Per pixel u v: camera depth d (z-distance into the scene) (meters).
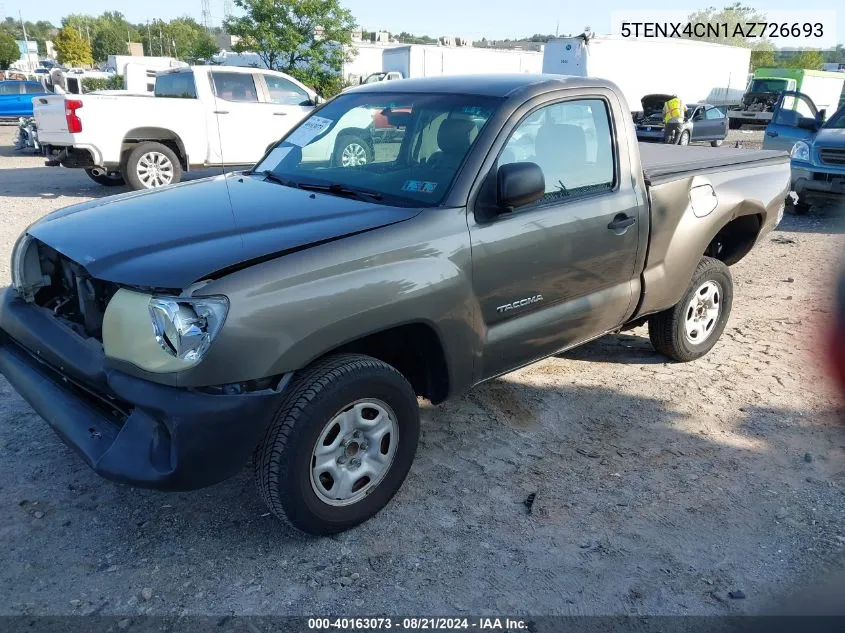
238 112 11.70
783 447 3.92
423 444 3.83
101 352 2.82
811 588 2.85
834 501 3.43
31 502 3.22
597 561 2.97
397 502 3.33
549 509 3.31
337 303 2.77
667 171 4.32
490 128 3.40
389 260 2.95
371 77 25.48
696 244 4.48
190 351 2.51
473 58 29.75
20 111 23.84
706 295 4.90
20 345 3.40
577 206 3.69
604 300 4.00
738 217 5.09
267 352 2.61
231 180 3.93
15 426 3.86
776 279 7.17
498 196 3.22
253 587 2.77
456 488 3.46
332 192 3.57
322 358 2.91
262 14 24.22
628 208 3.96
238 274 2.60
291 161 4.05
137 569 2.84
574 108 3.78
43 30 148.12
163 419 2.56
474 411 4.21
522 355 3.65
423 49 28.00
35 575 2.79
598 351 5.22
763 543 3.12
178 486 2.58
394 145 3.70
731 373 4.88
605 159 3.92
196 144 11.41
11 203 10.45
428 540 3.07
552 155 3.65
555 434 3.99
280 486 2.76
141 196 3.63
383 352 3.40
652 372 4.86
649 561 2.98
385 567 2.90
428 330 3.17
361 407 2.97
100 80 32.50
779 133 12.83
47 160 10.78
